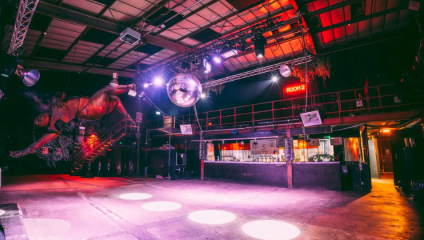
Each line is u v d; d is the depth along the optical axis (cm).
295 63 945
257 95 1593
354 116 977
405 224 514
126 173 1647
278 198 820
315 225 509
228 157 1434
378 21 927
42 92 1428
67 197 772
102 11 833
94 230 461
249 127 1231
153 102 1848
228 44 868
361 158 1009
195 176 1520
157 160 1496
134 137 1719
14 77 1366
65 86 1485
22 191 844
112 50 1161
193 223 518
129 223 510
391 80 1083
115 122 1686
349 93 1228
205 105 1819
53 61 1279
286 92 1469
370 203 732
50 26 916
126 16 869
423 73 753
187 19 888
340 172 995
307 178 1048
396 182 1078
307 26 873
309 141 1079
